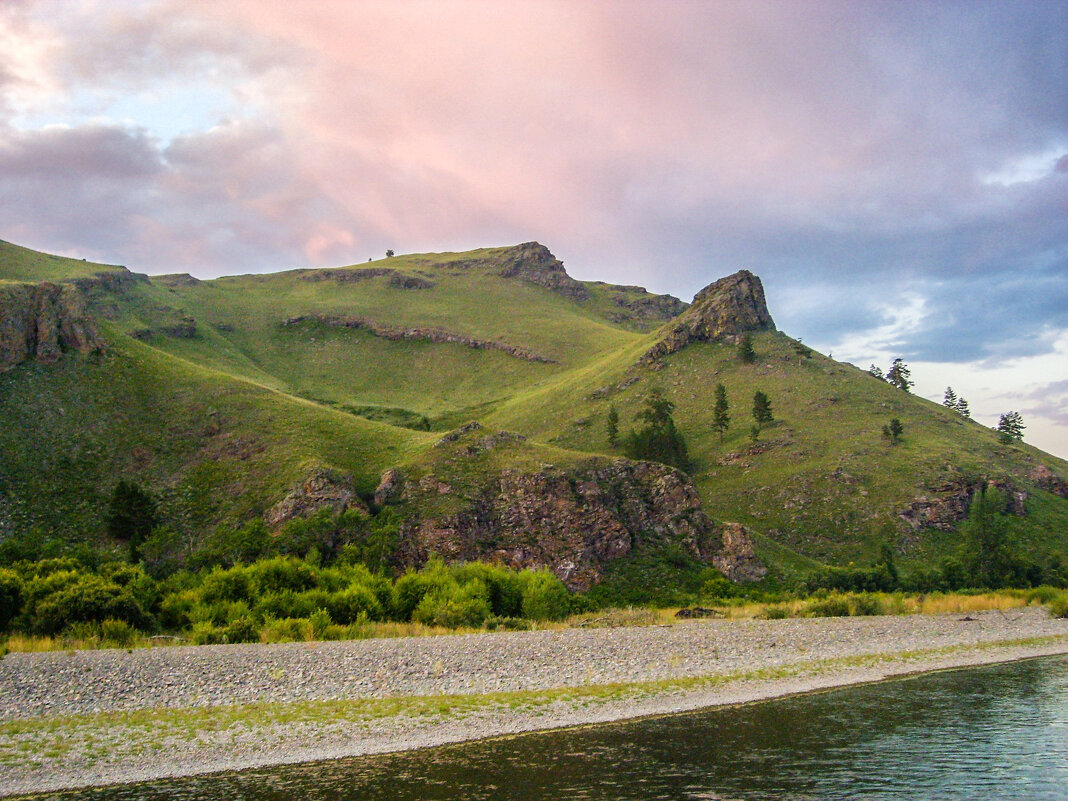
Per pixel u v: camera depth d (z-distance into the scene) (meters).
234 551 73.25
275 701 28.06
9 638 38.47
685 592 77.56
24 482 85.31
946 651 41.53
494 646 37.72
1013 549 101.44
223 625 44.25
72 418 98.50
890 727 25.30
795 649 40.28
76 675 30.02
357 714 26.52
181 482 92.31
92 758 21.86
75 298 116.62
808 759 21.72
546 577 58.00
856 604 57.94
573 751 22.56
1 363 101.50
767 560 89.12
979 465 126.94
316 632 42.03
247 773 20.67
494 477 89.81
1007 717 26.64
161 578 72.00
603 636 42.06
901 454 131.38
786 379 173.25
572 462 93.31
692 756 22.02
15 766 21.08
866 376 180.88
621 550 83.00
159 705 27.31
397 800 18.42
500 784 19.61
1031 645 44.16
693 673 33.94
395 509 84.19
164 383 112.56
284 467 92.38
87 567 61.41
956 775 20.25
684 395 175.62
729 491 130.50
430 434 111.25
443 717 26.27
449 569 57.72
